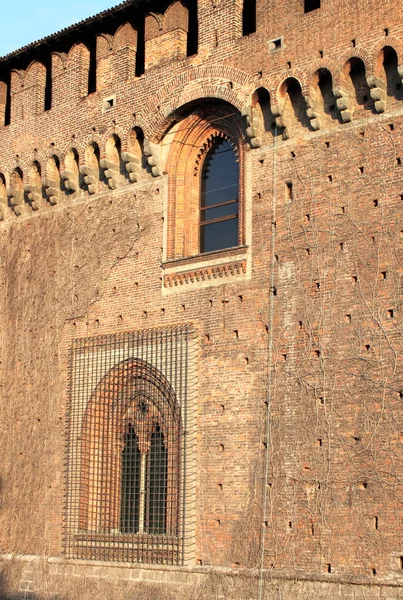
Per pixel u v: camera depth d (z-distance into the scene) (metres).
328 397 27.38
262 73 30.61
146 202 33.69
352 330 27.33
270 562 27.45
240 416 29.20
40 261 36.75
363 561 25.75
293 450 27.77
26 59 38.56
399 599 24.73
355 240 27.86
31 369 35.81
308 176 29.31
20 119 38.53
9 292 37.62
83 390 33.78
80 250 35.41
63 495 33.44
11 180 38.28
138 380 32.38
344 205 28.31
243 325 29.81
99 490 32.75
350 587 25.64
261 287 29.67
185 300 31.56
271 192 30.12
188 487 29.73
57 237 36.38
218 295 30.67
